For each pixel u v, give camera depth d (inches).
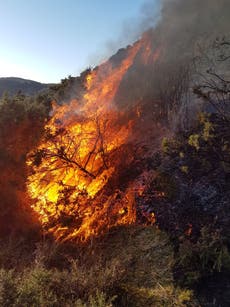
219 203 169.8
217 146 187.5
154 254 166.2
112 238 190.5
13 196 243.4
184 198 180.7
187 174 189.9
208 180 181.5
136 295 146.5
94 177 236.5
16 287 146.1
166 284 149.3
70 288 148.4
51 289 149.2
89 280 152.4
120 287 150.7
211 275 146.9
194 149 195.8
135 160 226.1
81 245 198.5
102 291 145.9
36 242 221.3
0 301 137.2
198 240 158.6
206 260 148.6
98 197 221.5
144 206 191.3
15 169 248.7
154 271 158.1
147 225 183.8
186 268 151.4
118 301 145.3
